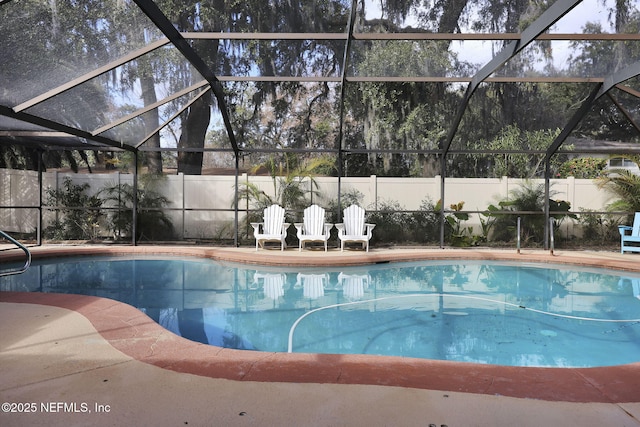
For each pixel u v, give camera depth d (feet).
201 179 34.81
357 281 22.09
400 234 33.78
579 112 26.50
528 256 27.12
